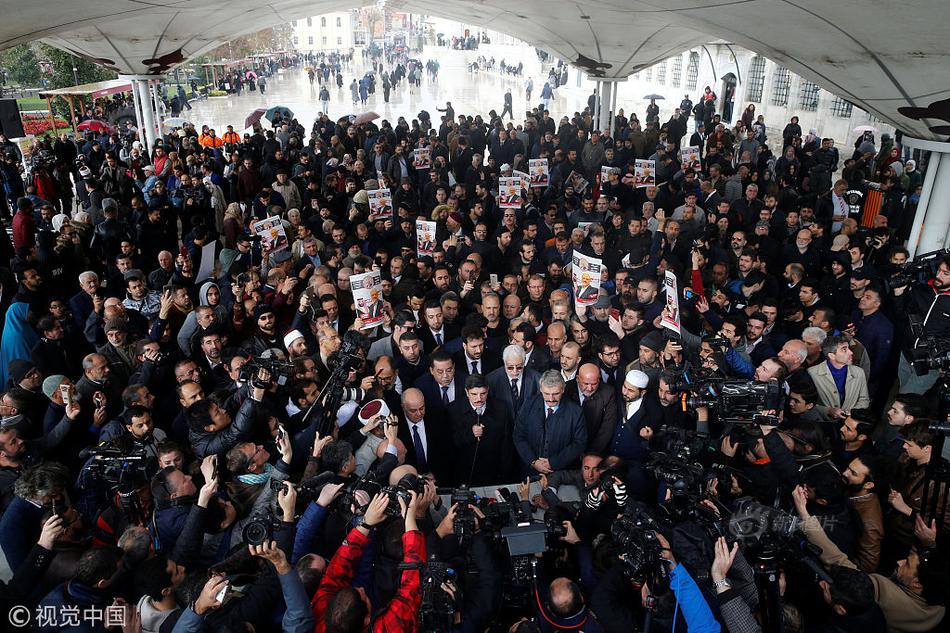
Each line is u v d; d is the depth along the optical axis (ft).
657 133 59.77
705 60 104.99
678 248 31.78
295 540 11.82
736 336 20.13
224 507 12.93
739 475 14.16
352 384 17.29
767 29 27.53
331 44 327.06
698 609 9.90
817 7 23.24
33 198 41.01
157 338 21.33
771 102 93.04
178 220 40.37
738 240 29.89
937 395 16.38
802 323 23.77
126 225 36.68
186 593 10.80
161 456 13.93
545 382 16.06
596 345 20.22
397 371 19.53
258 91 162.50
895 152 48.70
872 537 13.20
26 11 30.68
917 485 13.91
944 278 19.39
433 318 21.49
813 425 14.60
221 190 47.44
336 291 24.91
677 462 12.44
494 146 59.57
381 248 30.94
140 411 15.44
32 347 22.90
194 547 11.62
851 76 26.78
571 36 55.31
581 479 15.75
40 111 102.17
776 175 53.31
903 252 24.71
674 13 31.40
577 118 65.41
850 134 79.41
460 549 12.03
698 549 10.68
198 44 59.31
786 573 11.71
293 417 17.29
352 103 134.41
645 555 10.38
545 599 10.82
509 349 17.28
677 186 43.83
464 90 150.71
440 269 24.86
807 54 27.71
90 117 85.71
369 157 56.95
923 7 20.26
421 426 17.49
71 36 48.75
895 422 15.11
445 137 63.77
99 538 13.46
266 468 14.58
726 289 25.55
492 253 31.37
